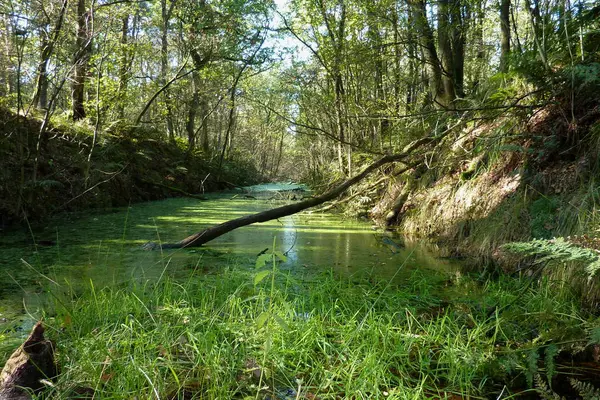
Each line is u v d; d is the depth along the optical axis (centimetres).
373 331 222
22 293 299
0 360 192
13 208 632
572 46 429
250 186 2402
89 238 532
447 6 668
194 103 1895
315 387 183
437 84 713
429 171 627
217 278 323
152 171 1238
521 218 382
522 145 448
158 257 424
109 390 169
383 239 517
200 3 1450
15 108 865
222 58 1492
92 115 1123
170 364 179
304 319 240
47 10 716
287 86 1161
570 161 382
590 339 198
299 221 737
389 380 185
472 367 196
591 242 265
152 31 1650
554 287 287
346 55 835
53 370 176
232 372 187
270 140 4112
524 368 187
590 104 397
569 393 184
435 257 437
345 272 372
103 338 206
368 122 940
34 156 735
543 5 438
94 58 973
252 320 232
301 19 962
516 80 504
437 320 238
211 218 759
